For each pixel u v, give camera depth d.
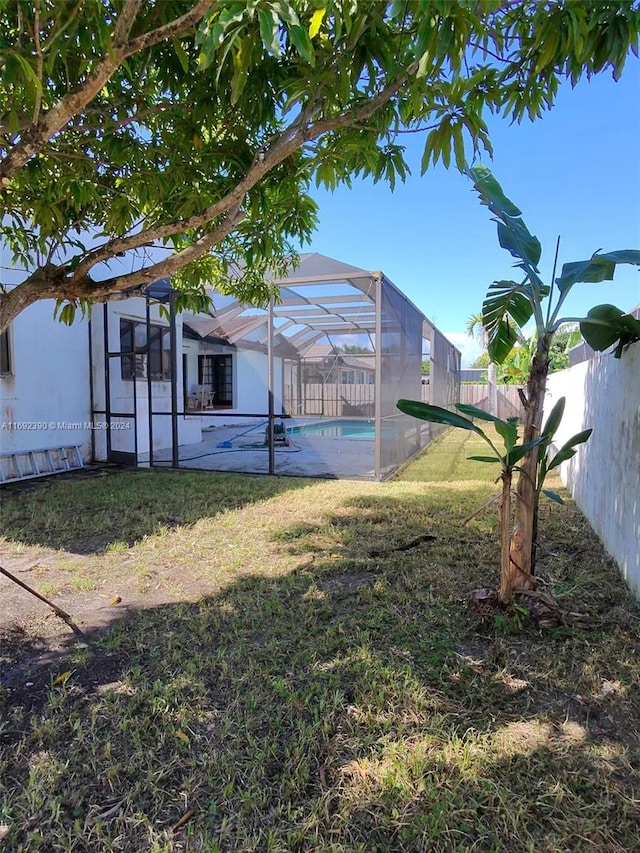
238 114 2.96
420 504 5.93
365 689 2.34
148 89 2.86
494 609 3.00
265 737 2.04
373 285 7.59
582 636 2.82
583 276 2.92
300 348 14.27
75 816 1.67
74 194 2.96
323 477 7.86
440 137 2.28
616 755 1.93
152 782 1.80
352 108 2.44
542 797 1.73
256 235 3.70
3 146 2.45
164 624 3.04
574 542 4.47
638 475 3.32
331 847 1.54
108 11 2.20
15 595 3.47
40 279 2.62
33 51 1.96
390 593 3.39
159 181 3.11
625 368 3.67
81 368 9.05
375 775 1.83
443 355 14.45
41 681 2.47
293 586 3.55
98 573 3.87
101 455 9.43
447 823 1.63
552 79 2.41
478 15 1.98
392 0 1.57
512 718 2.15
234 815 1.67
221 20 1.48
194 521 5.31
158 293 8.77
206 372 16.53
